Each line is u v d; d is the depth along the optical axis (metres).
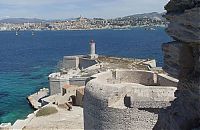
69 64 92.25
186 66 13.73
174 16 13.02
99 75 36.81
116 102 28.78
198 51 13.09
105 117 28.69
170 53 14.23
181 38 12.77
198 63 13.12
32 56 170.38
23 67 127.50
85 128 31.23
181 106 13.92
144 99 27.67
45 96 70.38
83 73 72.06
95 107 29.48
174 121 13.55
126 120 27.97
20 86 88.25
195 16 11.64
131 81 39.84
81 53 179.00
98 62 84.81
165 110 15.07
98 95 29.16
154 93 27.75
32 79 98.38
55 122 46.25
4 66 132.88
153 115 27.50
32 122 46.69
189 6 12.44
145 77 39.44
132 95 28.16
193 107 13.28
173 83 36.28
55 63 135.75
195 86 13.02
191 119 13.13
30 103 67.94
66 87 60.88
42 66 127.88
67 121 46.53
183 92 14.10
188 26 12.20
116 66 78.75
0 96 77.12
